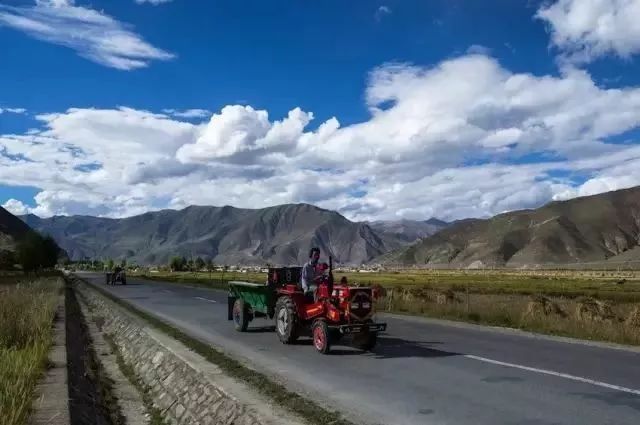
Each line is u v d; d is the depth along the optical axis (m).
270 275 16.11
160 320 20.23
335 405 8.40
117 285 57.03
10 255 113.56
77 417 8.27
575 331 16.09
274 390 9.16
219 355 12.41
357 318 12.79
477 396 8.80
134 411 11.14
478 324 18.20
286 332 14.49
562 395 8.76
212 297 35.97
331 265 13.89
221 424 8.52
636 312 17.72
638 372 10.37
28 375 9.18
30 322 15.86
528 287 61.94
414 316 20.97
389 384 9.73
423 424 7.44
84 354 15.94
